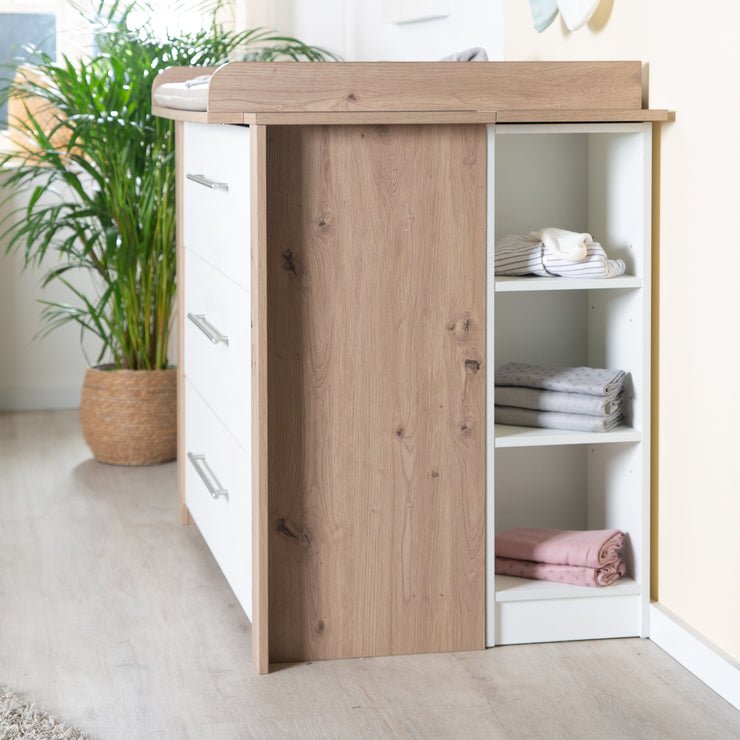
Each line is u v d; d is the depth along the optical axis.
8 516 2.88
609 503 2.26
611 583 2.15
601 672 2.01
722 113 1.86
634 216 2.12
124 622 2.22
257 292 1.92
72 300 4.02
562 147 2.29
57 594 2.37
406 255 2.00
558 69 2.03
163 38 3.60
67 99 3.23
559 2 2.35
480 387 2.06
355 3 3.65
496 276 2.15
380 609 2.08
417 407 2.04
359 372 2.01
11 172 3.85
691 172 1.96
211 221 2.32
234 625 2.21
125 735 1.78
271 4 3.70
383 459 2.04
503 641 2.13
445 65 1.98
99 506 2.96
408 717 1.85
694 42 1.93
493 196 2.02
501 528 2.35
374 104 1.97
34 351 4.02
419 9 3.11
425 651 2.10
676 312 2.04
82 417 3.40
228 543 2.25
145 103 3.20
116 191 3.22
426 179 1.99
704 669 1.96
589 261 2.08
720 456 1.92
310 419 2.01
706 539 1.97
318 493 2.03
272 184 1.94
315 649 2.07
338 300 1.99
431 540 2.08
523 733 1.79
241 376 2.09
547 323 2.34
